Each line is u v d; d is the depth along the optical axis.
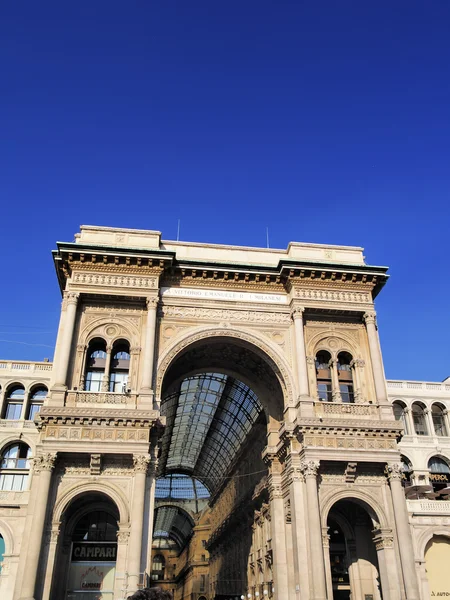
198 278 40.94
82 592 32.59
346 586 38.00
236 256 43.19
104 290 38.28
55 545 31.02
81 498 34.44
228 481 68.38
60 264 39.34
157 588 6.43
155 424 34.59
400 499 34.91
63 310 38.34
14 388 51.88
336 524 40.06
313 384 38.88
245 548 54.31
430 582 38.22
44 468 32.09
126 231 41.03
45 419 33.38
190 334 39.19
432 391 57.66
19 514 43.81
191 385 56.25
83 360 36.94
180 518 101.38
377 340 40.59
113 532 35.38
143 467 32.97
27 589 28.84
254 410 52.00
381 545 34.88
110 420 33.75
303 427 35.81
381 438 36.47
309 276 41.28
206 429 67.62
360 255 44.38
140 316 38.97
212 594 78.75
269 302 41.38
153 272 39.38
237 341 40.34
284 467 39.56
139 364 37.28
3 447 48.81
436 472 53.88
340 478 35.84
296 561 33.97
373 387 39.25
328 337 41.03
